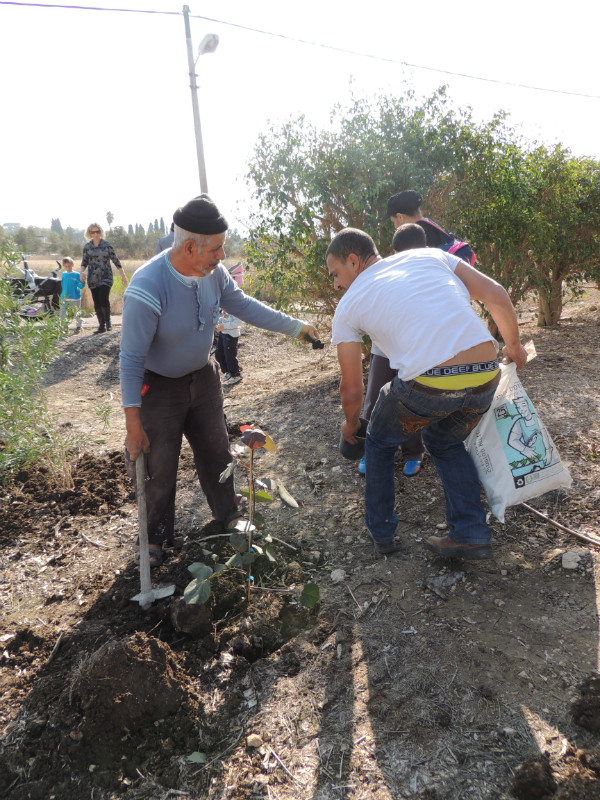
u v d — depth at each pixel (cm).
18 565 299
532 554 266
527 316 876
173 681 204
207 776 179
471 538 248
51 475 387
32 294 395
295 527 311
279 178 538
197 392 272
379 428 245
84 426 527
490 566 260
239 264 603
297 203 551
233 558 232
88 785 180
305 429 441
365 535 297
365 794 169
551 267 712
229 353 671
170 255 238
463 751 178
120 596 264
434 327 215
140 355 240
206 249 230
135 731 195
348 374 241
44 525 335
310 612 245
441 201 536
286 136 531
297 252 556
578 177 691
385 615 238
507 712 188
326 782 174
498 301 237
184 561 285
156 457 264
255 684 211
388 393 236
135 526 327
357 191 495
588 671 200
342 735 188
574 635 216
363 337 543
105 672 200
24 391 381
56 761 188
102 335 897
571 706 187
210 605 246
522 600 237
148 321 236
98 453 447
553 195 650
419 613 237
